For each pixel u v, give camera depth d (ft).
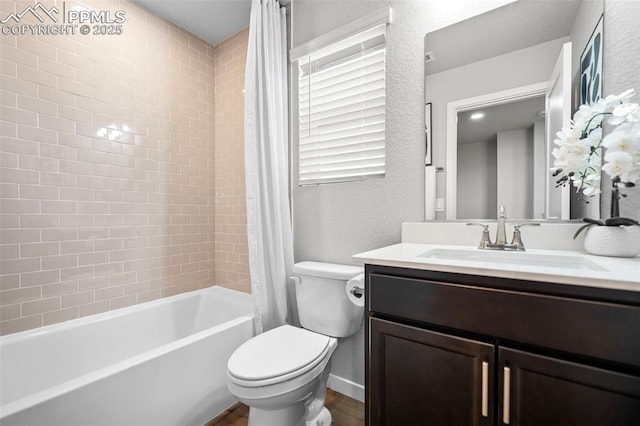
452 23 4.36
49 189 4.91
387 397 3.12
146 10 6.25
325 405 5.01
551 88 3.74
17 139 4.58
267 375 3.33
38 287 4.79
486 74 4.13
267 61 5.53
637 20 3.21
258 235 5.43
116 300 5.77
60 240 5.03
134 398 3.64
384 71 5.02
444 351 2.76
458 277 2.74
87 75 5.37
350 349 5.26
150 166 6.33
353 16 5.29
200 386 4.46
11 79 4.53
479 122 4.17
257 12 5.44
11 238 4.53
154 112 6.40
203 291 7.22
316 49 5.63
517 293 2.42
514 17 3.97
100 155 5.54
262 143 5.49
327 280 4.67
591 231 3.17
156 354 3.93
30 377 4.50
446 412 2.75
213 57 7.62
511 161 3.97
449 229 4.25
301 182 6.01
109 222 5.67
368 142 5.22
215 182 7.67
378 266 3.24
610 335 2.07
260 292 5.41
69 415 3.09
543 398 2.30
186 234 7.03
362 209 5.18
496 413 2.52
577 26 3.61
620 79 3.31
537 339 2.34
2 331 4.44
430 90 4.52
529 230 3.78
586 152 3.23
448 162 4.39
